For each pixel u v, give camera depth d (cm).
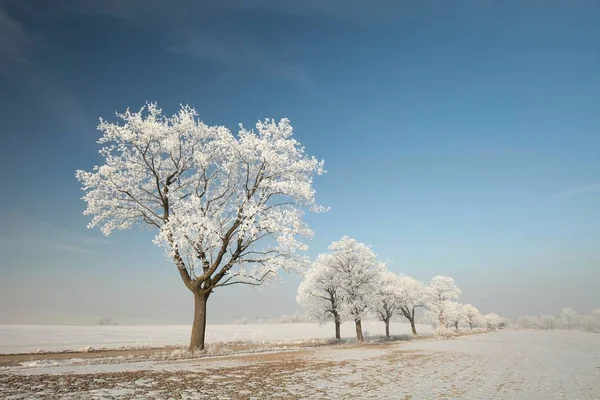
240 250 2369
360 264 4906
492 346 3419
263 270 2305
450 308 8550
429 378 1240
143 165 2477
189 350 2261
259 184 2442
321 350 2838
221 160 2614
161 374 1223
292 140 2522
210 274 2294
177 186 2527
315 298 5241
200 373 1263
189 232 2175
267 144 2452
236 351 2617
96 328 9750
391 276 6831
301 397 859
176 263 2306
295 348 3362
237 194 2492
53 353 3216
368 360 1886
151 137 2425
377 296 5084
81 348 3538
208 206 2462
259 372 1314
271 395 877
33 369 1402
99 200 2427
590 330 12175
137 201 2438
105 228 2441
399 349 2941
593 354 2588
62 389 907
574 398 906
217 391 916
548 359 2109
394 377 1248
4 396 810
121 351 3478
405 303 7375
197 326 2302
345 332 8675
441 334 7031
